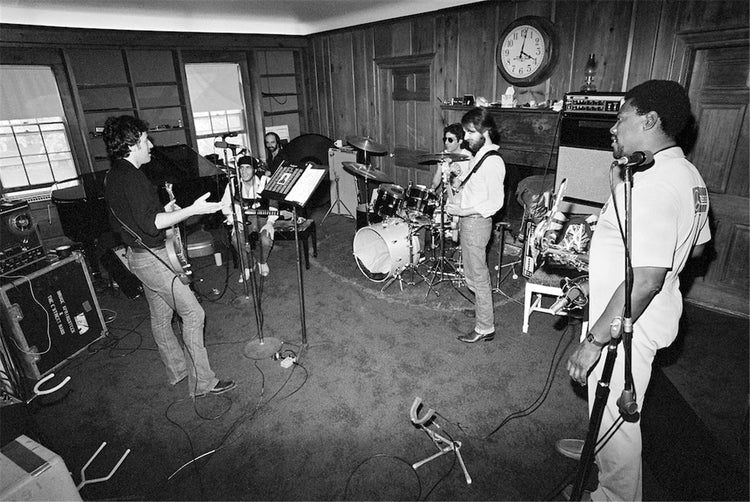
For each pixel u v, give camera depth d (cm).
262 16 584
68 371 294
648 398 254
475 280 292
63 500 172
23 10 458
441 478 206
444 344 311
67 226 399
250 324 346
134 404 262
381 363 292
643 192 137
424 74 521
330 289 401
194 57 605
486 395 259
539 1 396
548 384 266
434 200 397
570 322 333
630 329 129
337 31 612
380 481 206
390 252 371
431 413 221
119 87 566
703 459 209
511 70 420
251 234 426
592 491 192
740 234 325
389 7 521
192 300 242
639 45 343
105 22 514
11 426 223
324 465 215
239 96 665
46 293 285
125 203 214
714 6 301
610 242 150
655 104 138
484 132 263
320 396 263
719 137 320
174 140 613
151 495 203
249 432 237
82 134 529
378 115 600
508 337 316
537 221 339
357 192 582
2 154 487
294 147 623
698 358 289
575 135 360
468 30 459
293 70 707
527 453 218
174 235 248
